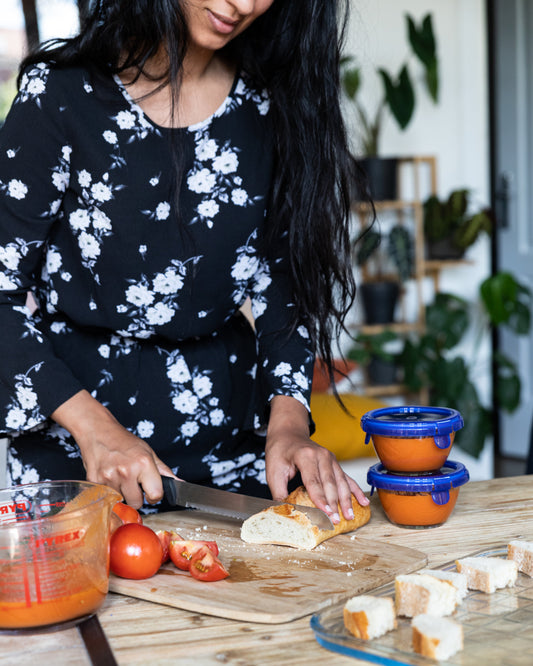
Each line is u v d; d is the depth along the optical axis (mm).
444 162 4320
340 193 1329
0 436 1190
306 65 1264
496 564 913
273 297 1378
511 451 4500
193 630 852
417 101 4230
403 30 4148
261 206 1295
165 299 1260
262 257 1357
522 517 1183
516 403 4137
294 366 1334
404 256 4031
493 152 4371
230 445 1394
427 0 4180
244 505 1125
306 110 1276
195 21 1073
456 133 4316
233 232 1267
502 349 4488
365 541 1088
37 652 805
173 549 1017
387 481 1142
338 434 2682
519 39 4195
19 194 1167
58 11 3211
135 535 974
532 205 4258
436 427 1133
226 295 1318
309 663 768
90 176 1178
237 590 934
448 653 747
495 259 4438
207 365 1342
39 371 1167
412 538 1118
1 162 1157
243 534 1112
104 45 1138
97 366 1290
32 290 1271
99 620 882
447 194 4336
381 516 1223
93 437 1127
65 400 1159
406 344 4086
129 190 1181
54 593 833
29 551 826
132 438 1125
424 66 4160
